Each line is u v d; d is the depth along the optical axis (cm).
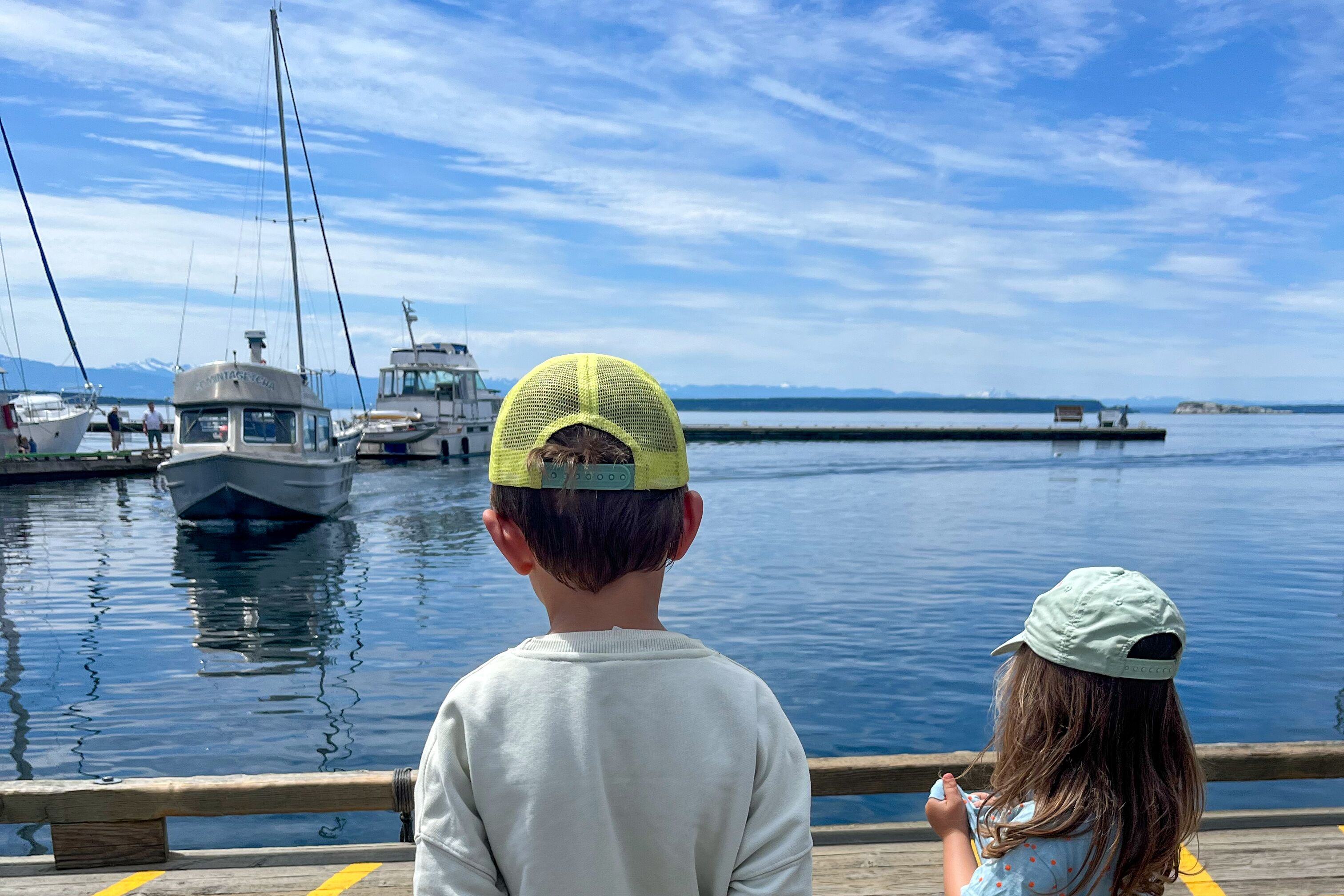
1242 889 259
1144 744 126
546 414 91
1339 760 292
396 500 2362
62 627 1016
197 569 1384
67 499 2369
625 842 86
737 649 893
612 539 87
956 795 160
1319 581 1286
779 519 2047
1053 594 136
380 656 880
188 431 1758
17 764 599
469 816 89
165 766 594
